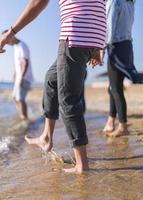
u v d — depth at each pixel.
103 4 3.89
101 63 4.08
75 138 3.90
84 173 3.90
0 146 5.55
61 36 3.82
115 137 5.55
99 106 10.95
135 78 5.21
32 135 6.58
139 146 4.92
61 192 3.44
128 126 6.22
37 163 4.42
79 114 3.87
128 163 4.20
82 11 3.75
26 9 3.78
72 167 4.17
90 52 3.83
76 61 3.78
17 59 8.61
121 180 3.67
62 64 3.82
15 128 7.46
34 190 3.53
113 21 5.28
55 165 4.29
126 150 4.76
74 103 3.85
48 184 3.66
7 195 3.43
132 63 5.34
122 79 5.41
